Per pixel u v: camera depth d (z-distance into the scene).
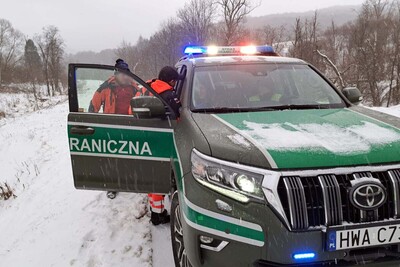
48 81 47.78
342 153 2.46
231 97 3.69
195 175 2.60
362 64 25.73
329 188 2.32
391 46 26.95
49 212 5.33
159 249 3.84
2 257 4.35
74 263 3.82
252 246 2.33
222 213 2.41
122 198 5.20
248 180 2.38
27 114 21.92
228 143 2.61
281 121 3.05
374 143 2.59
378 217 2.36
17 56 69.50
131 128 3.53
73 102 3.68
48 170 8.12
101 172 3.65
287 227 2.27
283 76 4.03
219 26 29.88
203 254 2.54
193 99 3.62
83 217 4.80
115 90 3.68
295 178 2.34
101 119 3.61
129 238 4.11
